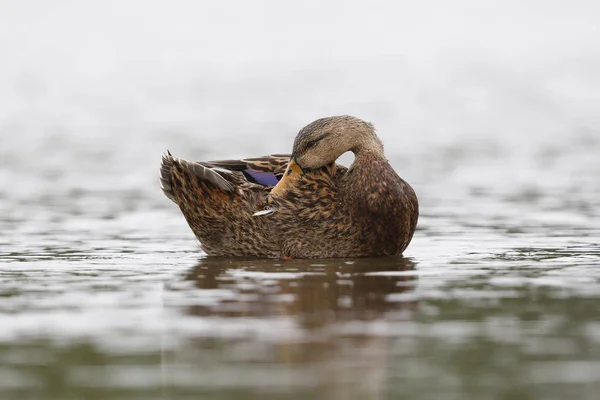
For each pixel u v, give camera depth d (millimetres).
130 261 14773
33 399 8141
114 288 12438
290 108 41531
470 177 25781
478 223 18812
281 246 15211
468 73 51188
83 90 45625
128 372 8836
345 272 13688
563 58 54969
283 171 16172
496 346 9594
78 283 12781
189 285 12648
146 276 13367
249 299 11734
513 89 47062
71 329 10273
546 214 19812
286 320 10648
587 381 8570
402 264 14375
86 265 14328
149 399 8141
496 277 13156
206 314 10914
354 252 15125
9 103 42375
